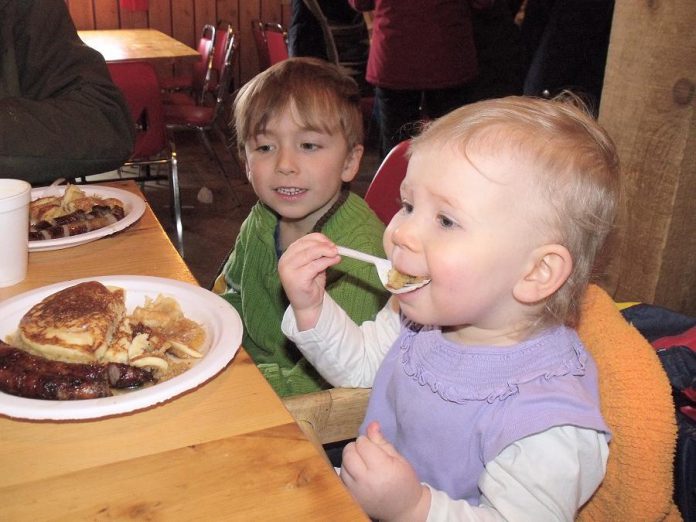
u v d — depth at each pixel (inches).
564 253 30.5
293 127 53.5
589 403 30.7
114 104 61.0
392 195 58.9
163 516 22.4
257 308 57.3
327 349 39.9
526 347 33.1
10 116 52.7
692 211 61.4
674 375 34.4
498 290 31.4
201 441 26.2
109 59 141.2
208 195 160.1
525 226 30.3
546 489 29.5
